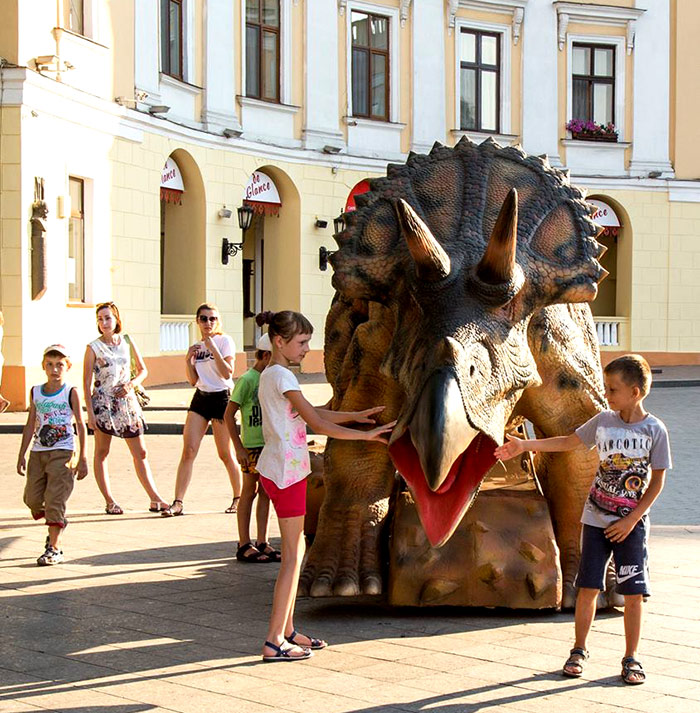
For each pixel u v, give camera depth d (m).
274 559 8.59
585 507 5.86
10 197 20.14
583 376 6.86
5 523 10.21
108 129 22.92
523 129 33.00
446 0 31.75
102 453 10.76
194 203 26.67
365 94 30.70
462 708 5.25
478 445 5.62
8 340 20.09
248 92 28.23
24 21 20.28
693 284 34.69
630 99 34.06
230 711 5.21
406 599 6.81
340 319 7.86
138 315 24.19
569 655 6.06
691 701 5.35
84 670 5.81
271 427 6.12
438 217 6.53
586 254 6.48
